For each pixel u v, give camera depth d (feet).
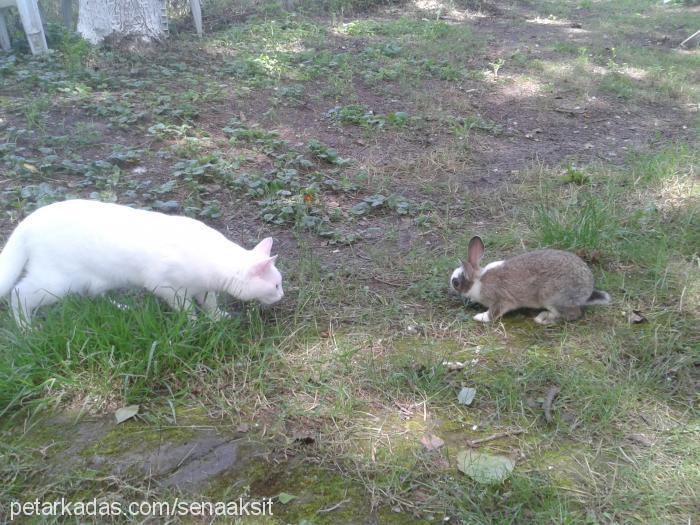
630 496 2.46
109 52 8.75
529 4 15.88
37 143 5.77
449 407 2.98
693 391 3.07
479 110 7.98
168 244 3.35
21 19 8.82
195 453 2.67
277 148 6.29
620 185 5.64
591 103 8.41
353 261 4.41
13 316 3.23
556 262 3.59
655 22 14.48
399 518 2.40
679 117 8.05
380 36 11.51
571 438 2.79
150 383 3.01
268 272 3.52
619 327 3.59
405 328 3.63
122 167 5.60
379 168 6.06
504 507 2.42
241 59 9.15
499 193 5.54
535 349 3.42
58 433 2.76
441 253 4.54
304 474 2.59
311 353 3.35
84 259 3.34
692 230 4.67
